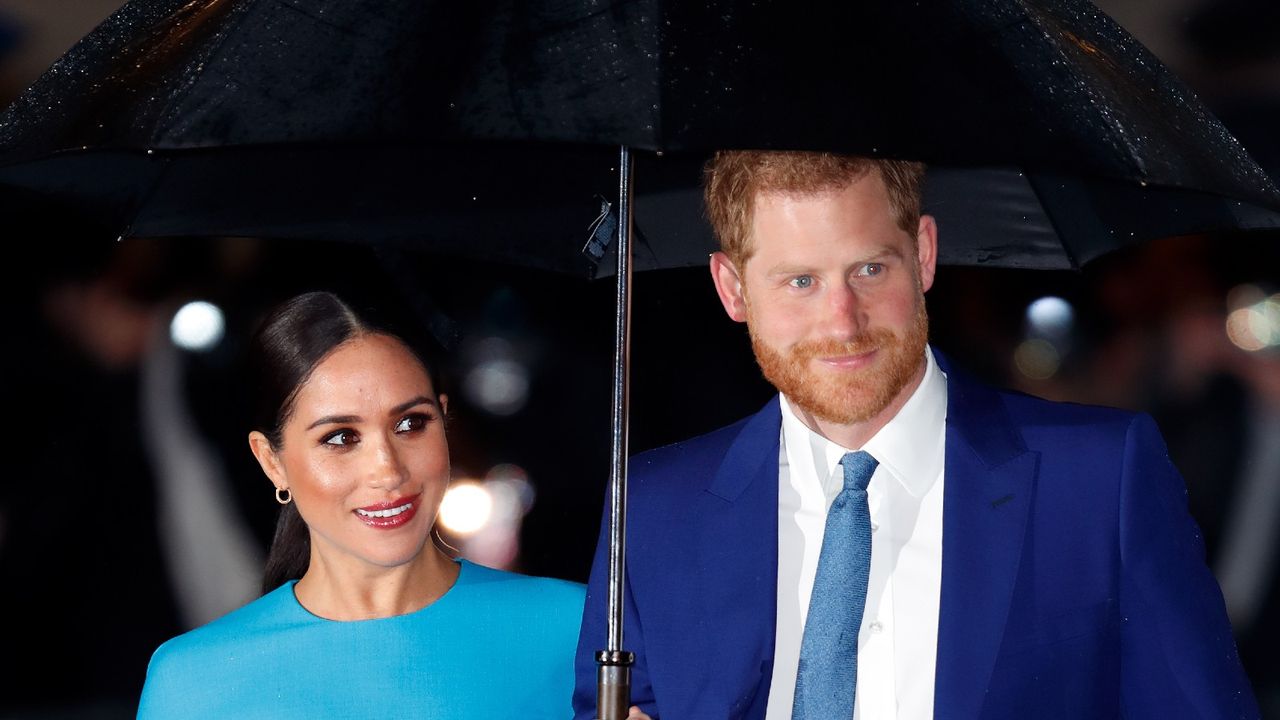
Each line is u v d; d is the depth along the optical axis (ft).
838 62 15.52
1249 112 45.68
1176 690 19.10
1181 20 46.14
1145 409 40.32
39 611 38.24
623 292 19.02
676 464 21.45
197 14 16.88
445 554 24.20
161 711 23.00
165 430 37.19
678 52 15.43
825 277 18.51
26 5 45.19
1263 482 38.29
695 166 23.09
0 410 37.52
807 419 20.27
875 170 18.57
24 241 38.42
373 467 21.43
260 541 36.37
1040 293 42.39
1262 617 37.91
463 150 22.82
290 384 21.52
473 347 44.45
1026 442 19.86
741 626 20.07
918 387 20.02
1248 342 39.17
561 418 44.57
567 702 23.18
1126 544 19.25
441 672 22.81
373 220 22.76
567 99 15.25
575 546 44.27
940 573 19.47
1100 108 16.31
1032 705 18.99
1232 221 20.15
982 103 15.75
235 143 15.46
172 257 38.29
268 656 22.88
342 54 15.76
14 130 17.01
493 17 15.69
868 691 19.22
